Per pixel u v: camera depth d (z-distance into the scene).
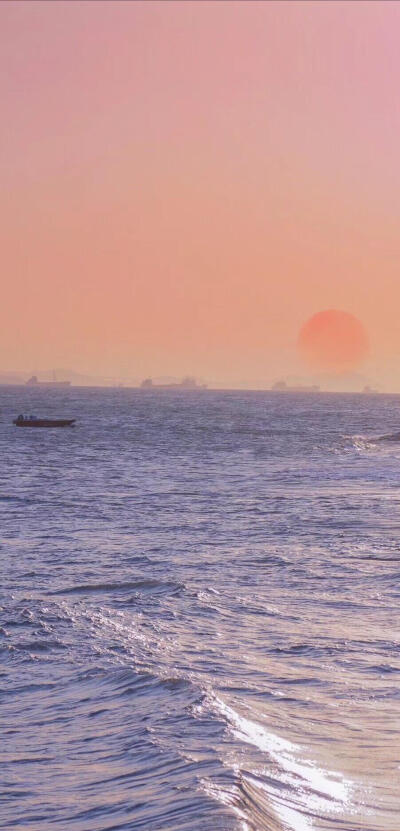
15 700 24.81
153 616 36.09
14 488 94.94
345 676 27.48
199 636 32.66
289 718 23.14
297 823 16.41
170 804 16.83
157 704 23.86
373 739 21.80
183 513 73.81
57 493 90.12
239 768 18.84
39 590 41.81
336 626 34.56
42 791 18.19
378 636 32.91
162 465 127.44
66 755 20.34
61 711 23.70
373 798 17.98
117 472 116.06
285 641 31.97
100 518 70.69
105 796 17.69
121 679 26.44
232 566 48.72
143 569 47.78
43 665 28.34
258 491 92.19
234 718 22.62
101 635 32.56
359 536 60.06
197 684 25.59
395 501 82.12
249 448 164.12
